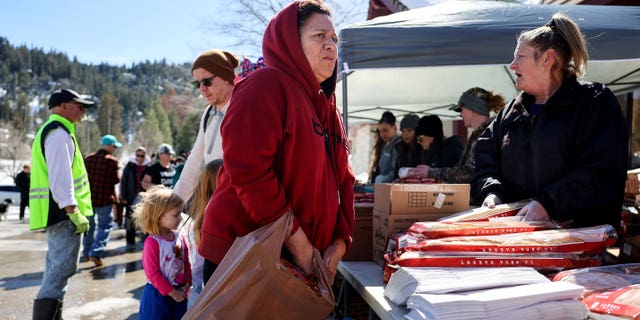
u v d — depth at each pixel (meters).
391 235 2.26
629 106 5.82
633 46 3.11
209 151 3.09
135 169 9.34
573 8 3.53
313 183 1.59
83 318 4.53
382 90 5.95
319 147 1.60
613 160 1.99
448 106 7.29
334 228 1.76
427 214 2.30
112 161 7.31
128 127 144.88
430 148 4.58
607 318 1.33
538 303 1.35
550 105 2.12
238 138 1.45
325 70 1.70
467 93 3.74
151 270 3.04
